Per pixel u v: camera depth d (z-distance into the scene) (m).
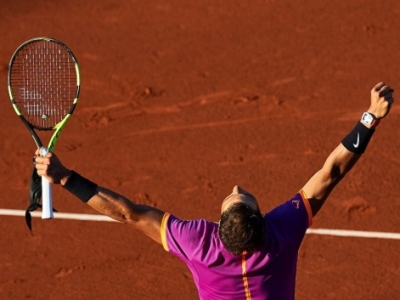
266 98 52.84
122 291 35.47
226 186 43.34
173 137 48.84
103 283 36.09
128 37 63.22
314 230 38.72
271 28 62.56
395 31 60.81
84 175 45.50
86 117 52.06
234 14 65.25
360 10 64.06
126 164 46.34
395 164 44.25
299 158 45.66
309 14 64.12
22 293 35.72
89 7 68.75
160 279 36.16
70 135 49.97
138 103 53.56
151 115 51.88
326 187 19.20
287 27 62.47
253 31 62.34
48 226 40.31
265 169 44.75
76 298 35.19
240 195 18.19
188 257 18.30
